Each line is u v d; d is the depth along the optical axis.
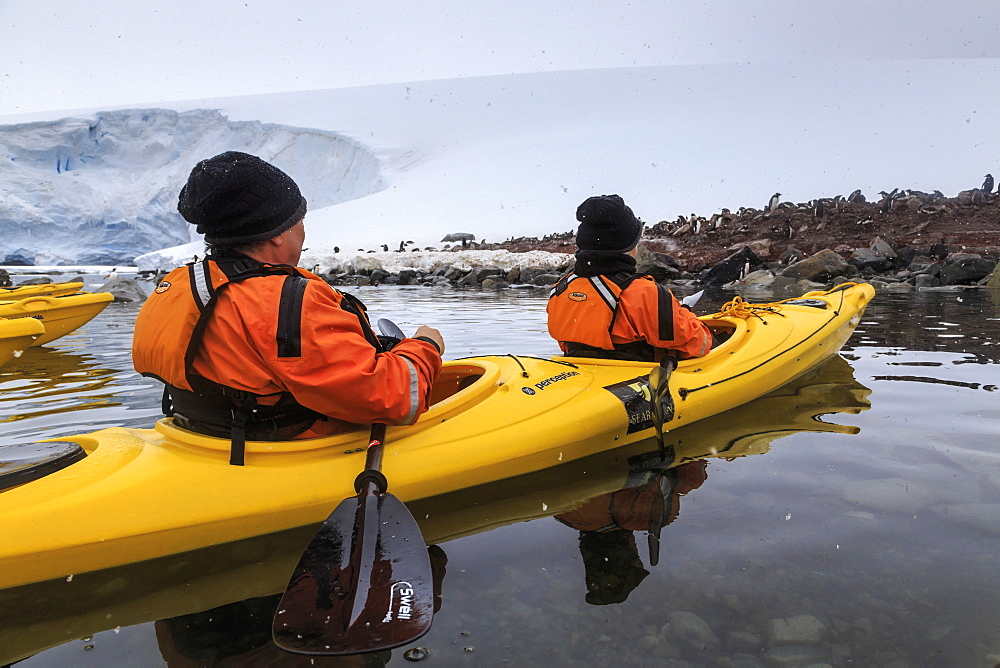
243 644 1.42
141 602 1.60
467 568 1.71
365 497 1.80
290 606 1.42
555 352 4.72
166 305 1.84
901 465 2.36
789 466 2.39
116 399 3.58
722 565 1.68
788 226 15.04
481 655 1.34
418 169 44.38
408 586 1.48
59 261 53.91
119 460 1.92
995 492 2.10
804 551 1.74
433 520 2.02
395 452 2.11
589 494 2.21
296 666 1.33
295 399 1.90
